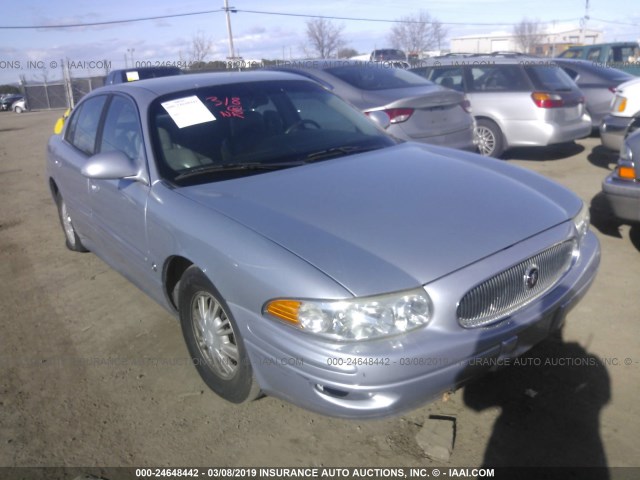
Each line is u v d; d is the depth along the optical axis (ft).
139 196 10.95
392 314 7.59
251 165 11.19
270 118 12.61
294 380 8.04
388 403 7.69
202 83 13.05
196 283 9.64
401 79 24.53
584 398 9.86
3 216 23.47
